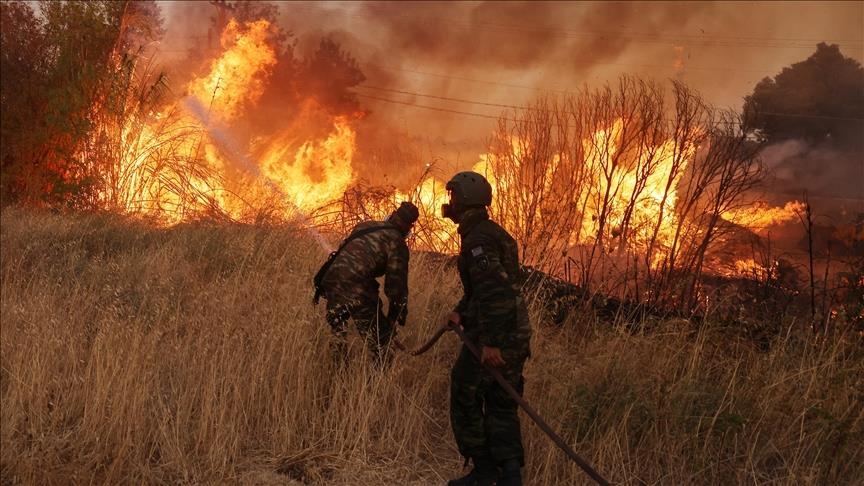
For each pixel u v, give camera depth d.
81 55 12.18
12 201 11.47
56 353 4.73
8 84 12.02
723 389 4.55
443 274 6.36
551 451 4.03
